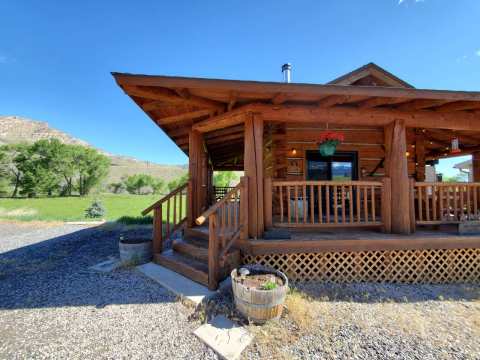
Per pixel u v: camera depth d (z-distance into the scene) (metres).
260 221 3.75
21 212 13.73
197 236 4.59
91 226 9.08
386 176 4.13
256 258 3.67
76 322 2.45
